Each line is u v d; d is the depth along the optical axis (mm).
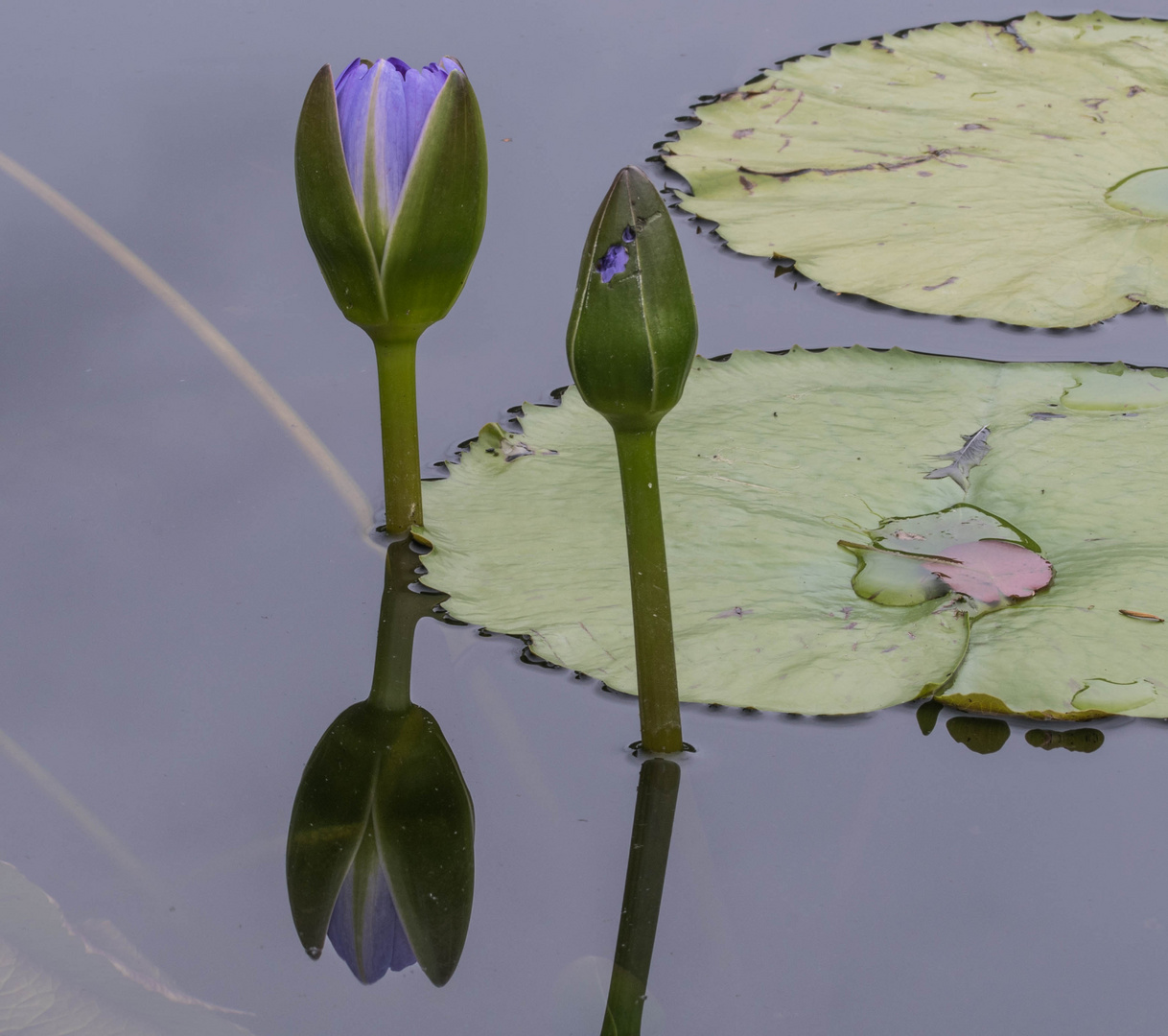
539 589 1997
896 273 2193
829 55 2738
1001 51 2707
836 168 2293
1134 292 2170
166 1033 1853
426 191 1955
